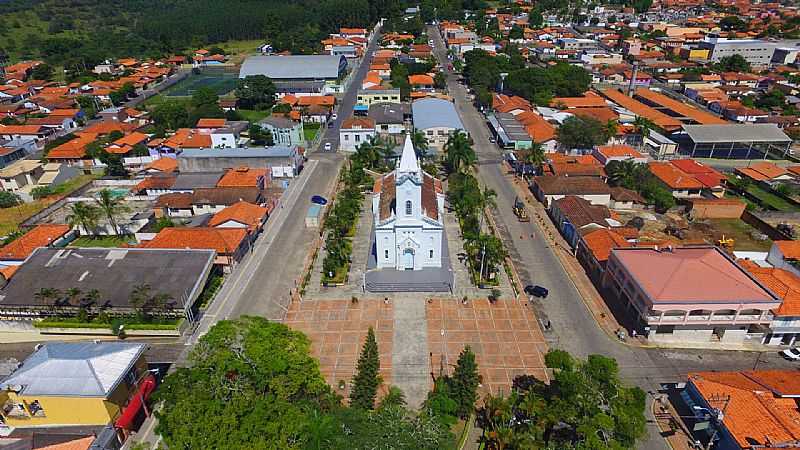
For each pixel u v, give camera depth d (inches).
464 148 4724.4
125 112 7194.9
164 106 6875.0
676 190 4724.4
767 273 3065.9
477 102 7504.9
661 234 4082.2
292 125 6063.0
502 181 5132.9
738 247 3949.3
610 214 4097.0
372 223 4242.1
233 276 3503.9
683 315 2812.5
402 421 2015.3
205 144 5797.2
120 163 5290.4
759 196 4800.7
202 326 3009.4
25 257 3489.2
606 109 6781.5
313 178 5182.1
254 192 4404.5
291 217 4357.8
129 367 2292.1
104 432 2150.6
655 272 2955.2
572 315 3127.5
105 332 2928.2
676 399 2519.7
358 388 2287.2
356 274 3518.7
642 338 2935.5
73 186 5073.8
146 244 3503.9
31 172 5177.2
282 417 1857.8
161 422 1851.6
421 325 3014.3
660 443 2284.7
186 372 2065.7
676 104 7081.7
